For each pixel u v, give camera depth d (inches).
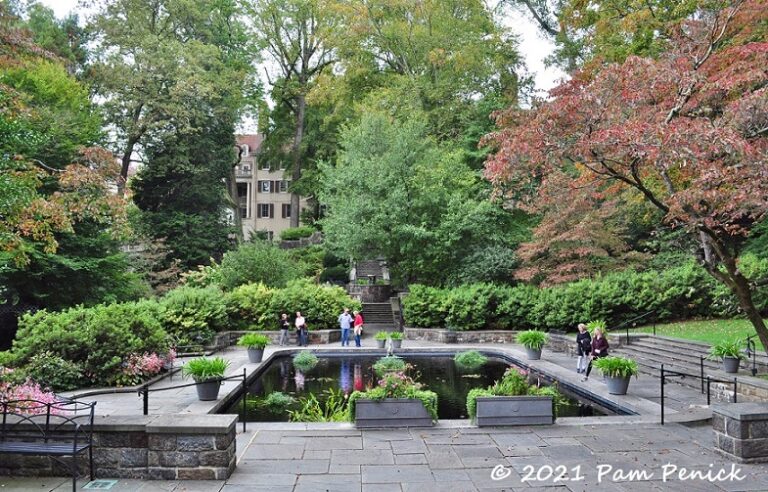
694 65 426.6
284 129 1771.7
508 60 1379.2
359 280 1451.8
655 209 800.9
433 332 928.9
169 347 612.7
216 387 457.4
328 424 362.9
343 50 1461.6
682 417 375.6
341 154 1350.9
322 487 248.8
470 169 1181.7
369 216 1068.5
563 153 377.4
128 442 260.1
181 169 1362.0
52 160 747.4
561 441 325.7
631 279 863.7
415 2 1392.7
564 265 929.5
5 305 784.3
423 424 358.0
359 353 806.5
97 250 868.0
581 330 585.6
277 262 1099.3
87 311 573.6
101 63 1165.7
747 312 367.6
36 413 301.0
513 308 923.4
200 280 1125.7
